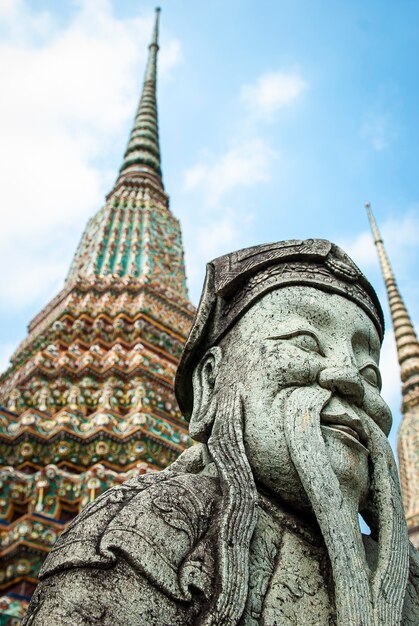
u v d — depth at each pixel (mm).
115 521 4199
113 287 22125
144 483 4633
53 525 12789
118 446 15680
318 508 4598
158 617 3865
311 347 5395
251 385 5219
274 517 4816
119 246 25391
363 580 4348
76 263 26062
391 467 5207
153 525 4223
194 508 4477
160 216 28438
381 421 5457
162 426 16391
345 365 5312
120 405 17500
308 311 5605
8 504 13688
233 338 5688
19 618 11180
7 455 15203
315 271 5820
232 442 4926
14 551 12219
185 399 6301
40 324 22688
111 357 18703
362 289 6020
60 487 13875
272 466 4855
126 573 3963
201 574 4090
